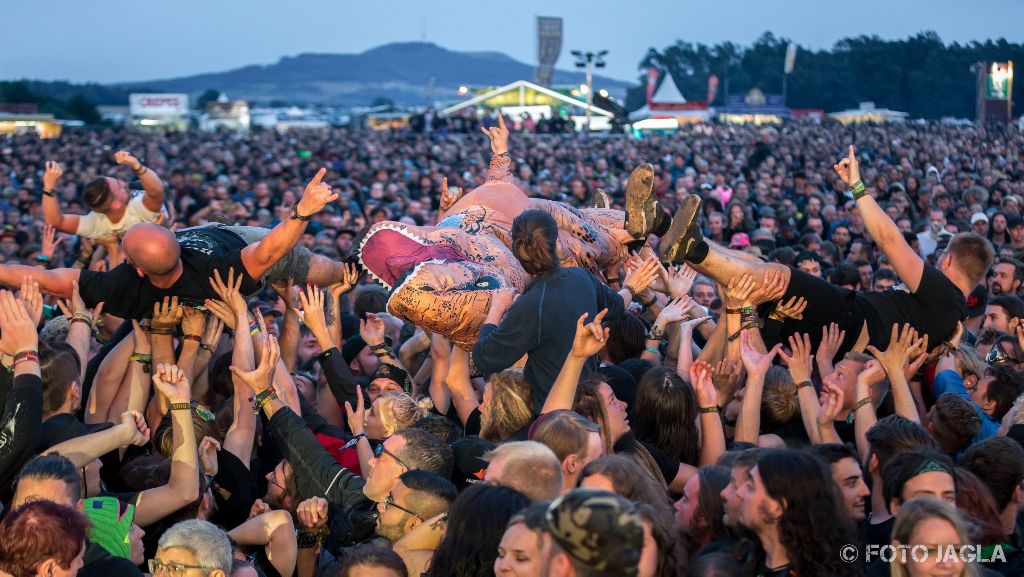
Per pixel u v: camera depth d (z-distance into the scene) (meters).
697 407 5.55
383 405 4.91
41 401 4.27
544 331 4.92
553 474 3.58
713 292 8.70
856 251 11.70
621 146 39.69
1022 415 4.75
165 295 5.44
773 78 133.75
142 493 4.33
